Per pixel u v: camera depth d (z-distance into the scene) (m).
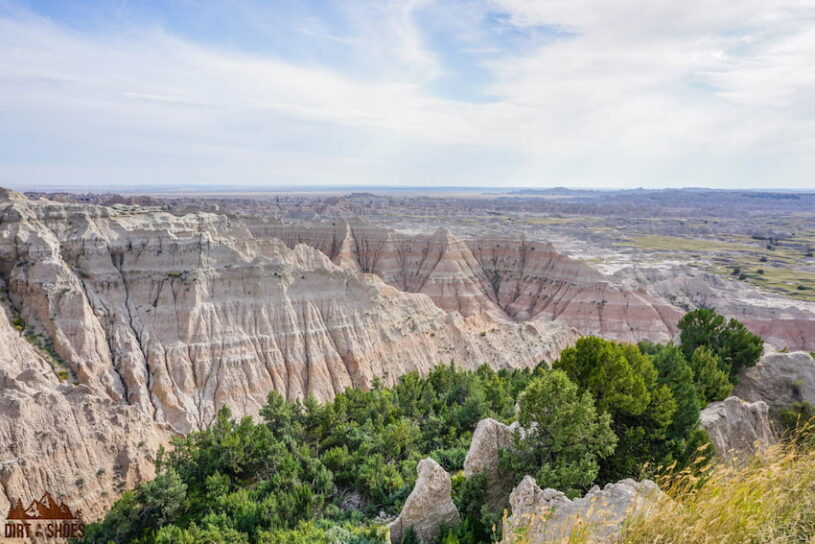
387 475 37.44
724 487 14.59
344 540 26.50
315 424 50.78
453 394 59.94
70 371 56.47
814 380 49.59
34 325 58.19
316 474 38.44
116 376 60.00
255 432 45.22
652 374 37.19
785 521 13.42
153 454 46.75
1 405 40.59
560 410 28.66
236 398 65.06
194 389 64.19
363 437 45.41
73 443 42.28
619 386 33.81
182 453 44.31
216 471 39.62
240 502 34.91
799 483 14.40
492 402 53.72
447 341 89.31
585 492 27.28
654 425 33.69
